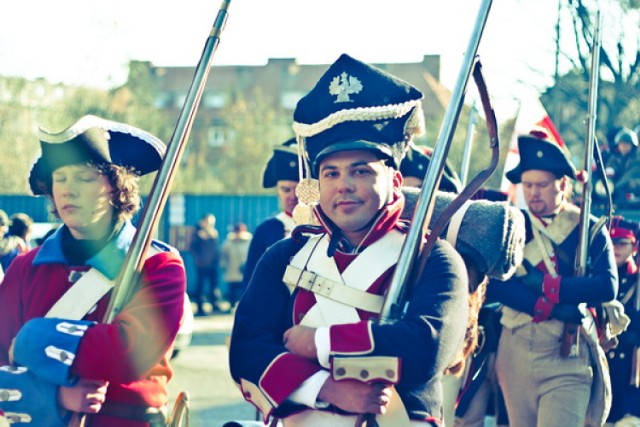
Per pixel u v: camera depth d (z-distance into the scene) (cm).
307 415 335
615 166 1030
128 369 356
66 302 371
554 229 578
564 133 2458
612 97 2402
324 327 330
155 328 362
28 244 1055
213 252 2095
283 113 6862
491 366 583
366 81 339
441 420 343
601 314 585
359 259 340
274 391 332
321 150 341
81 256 379
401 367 320
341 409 329
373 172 338
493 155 346
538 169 572
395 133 342
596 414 578
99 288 372
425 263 335
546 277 562
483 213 376
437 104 5969
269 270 354
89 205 374
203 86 364
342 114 335
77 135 371
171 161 361
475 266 380
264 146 5822
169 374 386
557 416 561
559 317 559
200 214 2606
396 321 327
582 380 566
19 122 3766
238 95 6128
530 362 567
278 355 335
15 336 378
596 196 1003
